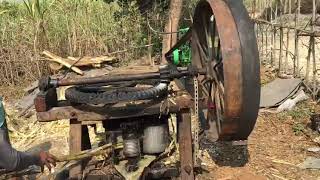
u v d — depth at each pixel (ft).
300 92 21.81
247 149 17.07
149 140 13.20
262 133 18.48
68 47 28.81
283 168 15.66
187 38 15.64
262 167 15.75
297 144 17.42
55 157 12.32
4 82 27.27
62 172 15.24
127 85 13.46
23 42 27.55
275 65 26.13
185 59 20.68
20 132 20.44
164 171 13.84
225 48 11.27
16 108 23.40
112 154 13.42
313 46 21.63
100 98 11.96
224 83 11.46
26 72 27.40
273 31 25.88
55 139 19.44
